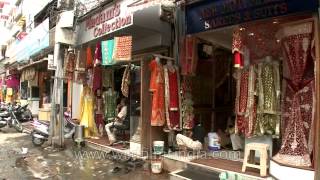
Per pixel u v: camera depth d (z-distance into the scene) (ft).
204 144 25.20
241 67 19.66
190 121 25.26
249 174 18.45
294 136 17.35
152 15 25.31
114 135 29.58
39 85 58.49
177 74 24.90
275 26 19.58
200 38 24.53
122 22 25.18
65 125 34.22
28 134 41.78
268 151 18.95
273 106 18.92
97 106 33.63
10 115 44.78
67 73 32.58
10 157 27.91
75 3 31.68
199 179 19.85
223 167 20.10
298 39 17.08
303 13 17.43
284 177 16.83
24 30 62.85
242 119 20.39
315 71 15.94
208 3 22.30
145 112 25.12
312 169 15.99
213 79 28.30
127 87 28.27
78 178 21.30
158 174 22.06
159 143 23.88
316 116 15.85
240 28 19.95
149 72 25.40
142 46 27.91
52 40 36.73
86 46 32.24
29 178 21.43
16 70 68.74
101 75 33.12
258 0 19.33
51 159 26.94
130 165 23.97
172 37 26.17
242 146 24.21
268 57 19.35
